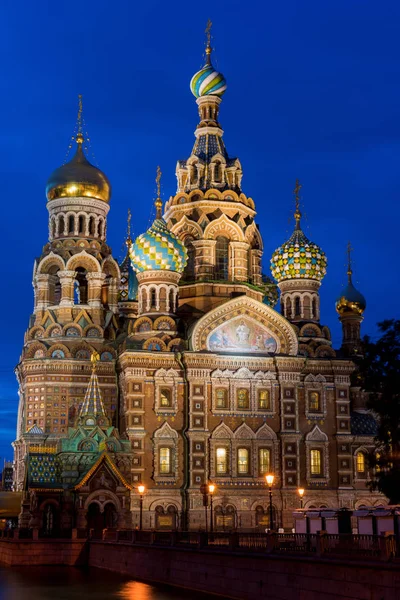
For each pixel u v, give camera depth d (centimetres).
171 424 9312
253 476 9406
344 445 9794
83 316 10169
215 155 10825
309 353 10062
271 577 5116
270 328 9806
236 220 10562
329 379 9931
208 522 9088
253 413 9544
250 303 9744
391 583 4188
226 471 9356
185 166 10906
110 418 9725
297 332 10144
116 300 10594
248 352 9681
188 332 9612
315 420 9769
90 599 5469
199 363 9419
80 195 10475
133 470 9062
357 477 9856
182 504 9150
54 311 10212
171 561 6294
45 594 5719
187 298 10275
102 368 9912
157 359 9388
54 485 8612
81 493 8481
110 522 8700
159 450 9219
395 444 6462
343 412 9869
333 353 10125
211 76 11062
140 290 9931
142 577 6706
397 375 6312
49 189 10606
